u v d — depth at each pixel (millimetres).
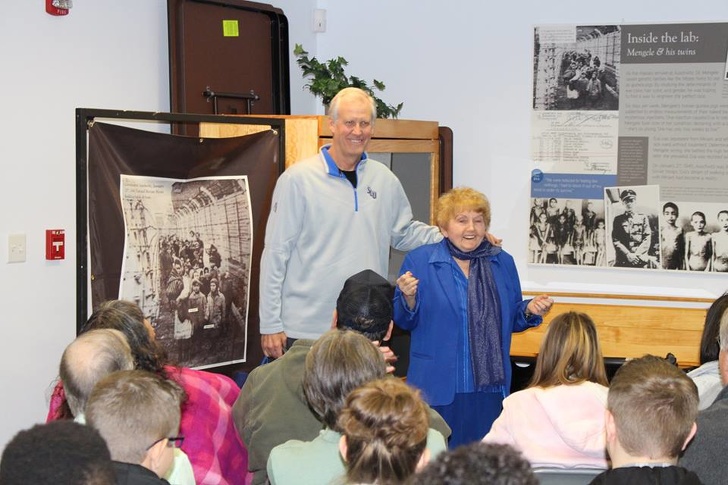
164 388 1763
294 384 2316
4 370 3521
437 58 5098
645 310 4695
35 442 1277
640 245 4852
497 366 3098
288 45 4809
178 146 3303
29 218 3600
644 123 4801
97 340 2041
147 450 1688
